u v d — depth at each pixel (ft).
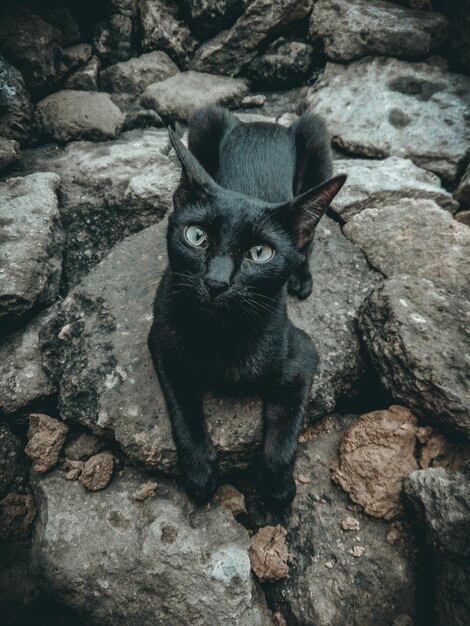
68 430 1.25
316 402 1.27
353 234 1.58
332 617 1.09
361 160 1.81
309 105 1.98
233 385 1.15
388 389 1.26
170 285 1.10
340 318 1.39
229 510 1.15
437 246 1.45
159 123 1.99
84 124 1.82
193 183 1.01
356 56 2.02
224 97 2.06
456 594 0.98
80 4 1.99
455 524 1.02
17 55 1.81
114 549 1.08
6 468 1.26
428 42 1.97
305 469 1.24
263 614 1.08
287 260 1.03
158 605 1.04
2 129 1.71
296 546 1.16
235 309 1.00
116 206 1.64
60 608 1.18
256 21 2.06
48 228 1.43
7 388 1.27
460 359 1.17
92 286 1.38
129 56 2.11
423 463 1.19
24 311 1.33
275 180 1.50
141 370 1.22
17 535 1.22
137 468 1.19
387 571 1.13
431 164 1.78
